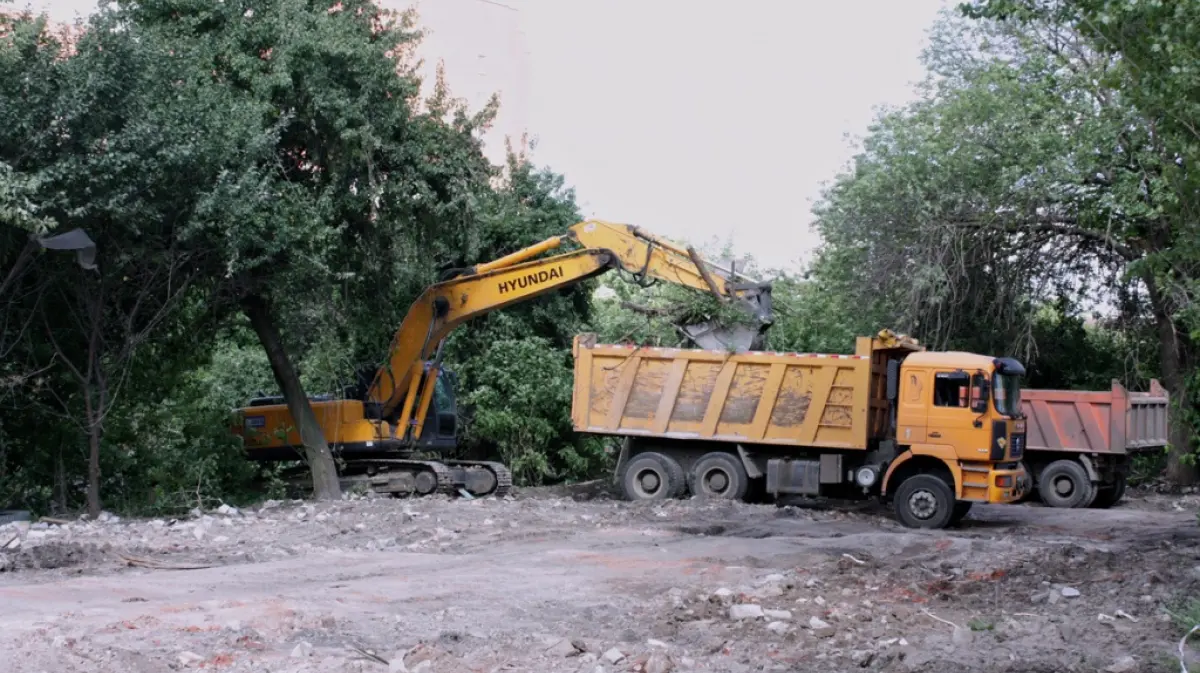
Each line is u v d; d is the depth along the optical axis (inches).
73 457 803.4
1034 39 979.9
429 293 900.6
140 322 784.3
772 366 834.8
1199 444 658.8
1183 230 457.1
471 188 887.1
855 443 806.5
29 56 663.8
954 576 505.4
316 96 790.5
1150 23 415.2
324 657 334.0
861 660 336.8
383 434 911.0
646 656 333.4
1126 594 456.1
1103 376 1131.9
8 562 512.4
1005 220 1027.3
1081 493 903.1
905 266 1059.9
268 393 1182.9
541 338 1197.7
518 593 454.9
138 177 682.8
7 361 751.1
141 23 793.6
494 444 1226.6
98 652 328.8
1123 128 882.8
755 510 772.6
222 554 562.9
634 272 865.5
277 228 760.3
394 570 516.1
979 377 732.0
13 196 609.9
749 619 397.4
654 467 866.1
